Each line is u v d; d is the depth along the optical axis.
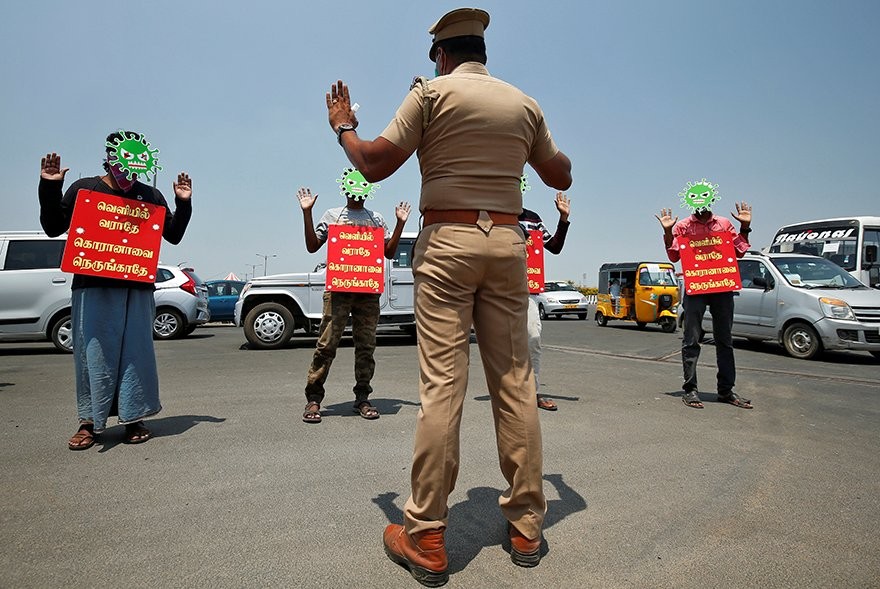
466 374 2.18
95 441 3.83
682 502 2.86
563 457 3.59
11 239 9.71
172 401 5.19
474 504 2.82
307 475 3.20
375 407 5.01
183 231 4.06
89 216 3.69
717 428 4.37
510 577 2.12
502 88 2.22
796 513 2.73
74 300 3.80
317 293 10.41
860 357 9.73
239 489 2.97
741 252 5.28
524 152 2.26
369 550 2.32
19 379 6.54
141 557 2.23
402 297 10.91
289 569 2.16
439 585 2.05
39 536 2.40
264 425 4.31
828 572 2.18
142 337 3.87
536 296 5.07
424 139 2.19
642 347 11.23
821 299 9.16
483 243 2.11
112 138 3.75
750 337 10.46
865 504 2.85
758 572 2.17
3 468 3.26
